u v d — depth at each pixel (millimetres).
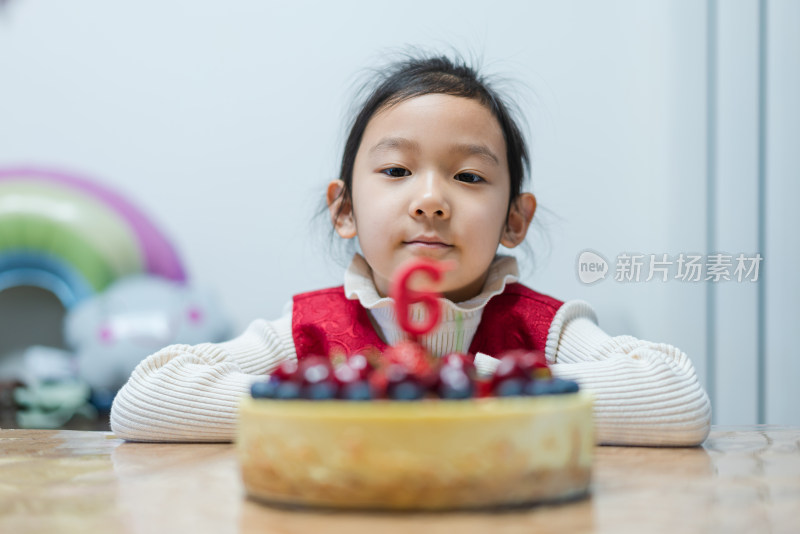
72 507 646
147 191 2693
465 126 1178
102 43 2721
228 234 2668
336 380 640
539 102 2408
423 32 2549
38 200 2508
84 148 2734
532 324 1237
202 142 2684
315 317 1287
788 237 2090
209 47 2684
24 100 2754
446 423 585
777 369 2092
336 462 591
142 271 2549
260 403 642
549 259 2381
